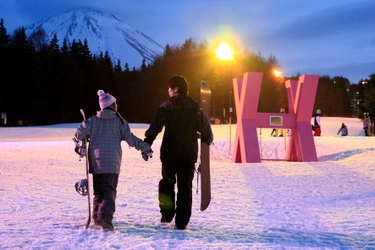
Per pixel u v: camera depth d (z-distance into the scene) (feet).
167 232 14.98
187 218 15.83
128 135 15.81
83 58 253.65
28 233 14.32
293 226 17.03
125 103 261.65
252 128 49.80
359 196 25.61
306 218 18.99
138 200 23.09
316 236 14.99
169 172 16.21
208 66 240.53
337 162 44.29
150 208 20.71
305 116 51.37
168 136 16.10
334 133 133.59
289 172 37.70
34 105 202.08
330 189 28.45
